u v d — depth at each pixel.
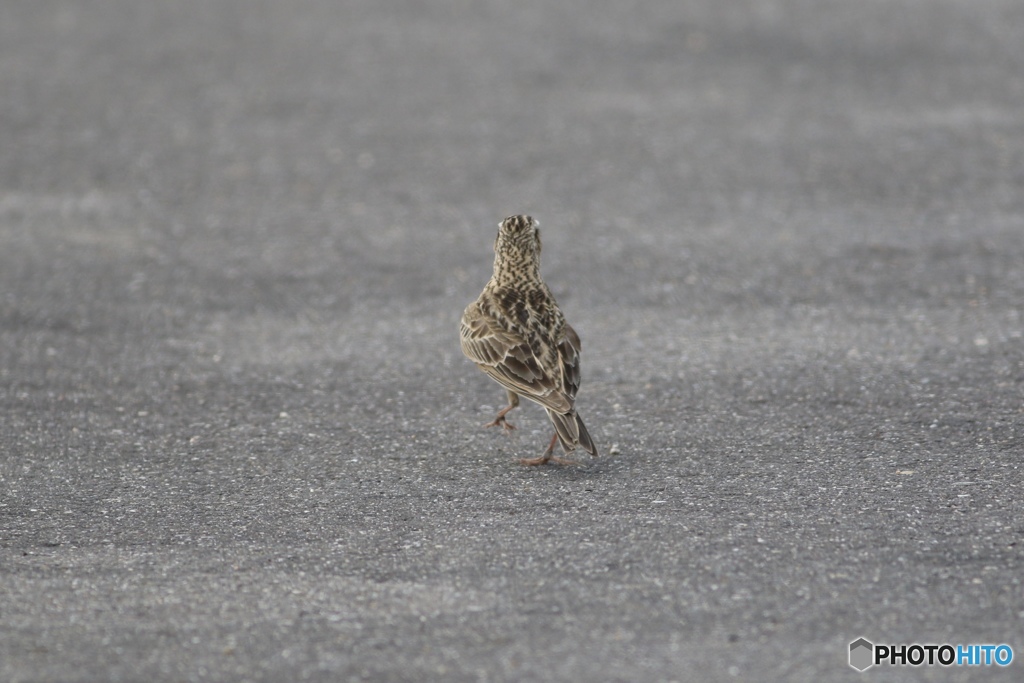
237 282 18.25
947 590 9.05
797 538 10.00
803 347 15.25
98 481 11.66
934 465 11.57
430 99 28.92
